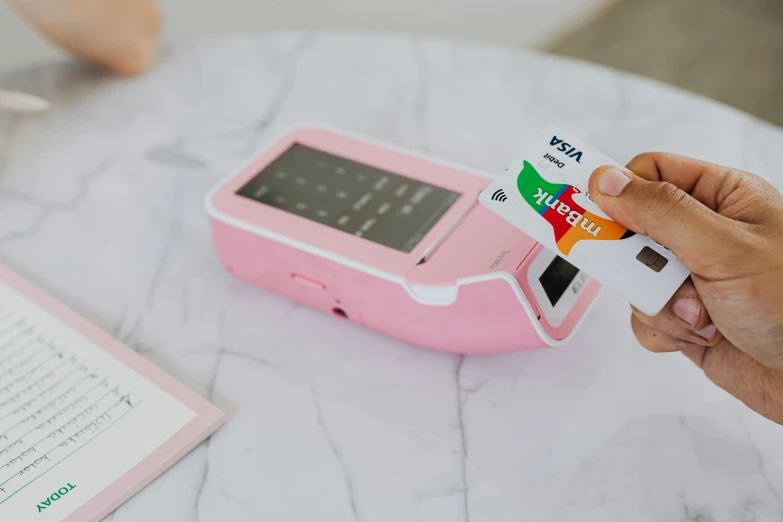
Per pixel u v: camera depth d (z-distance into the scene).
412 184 0.62
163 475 0.52
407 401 0.56
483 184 0.61
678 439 0.53
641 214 0.47
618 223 0.49
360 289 0.57
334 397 0.56
